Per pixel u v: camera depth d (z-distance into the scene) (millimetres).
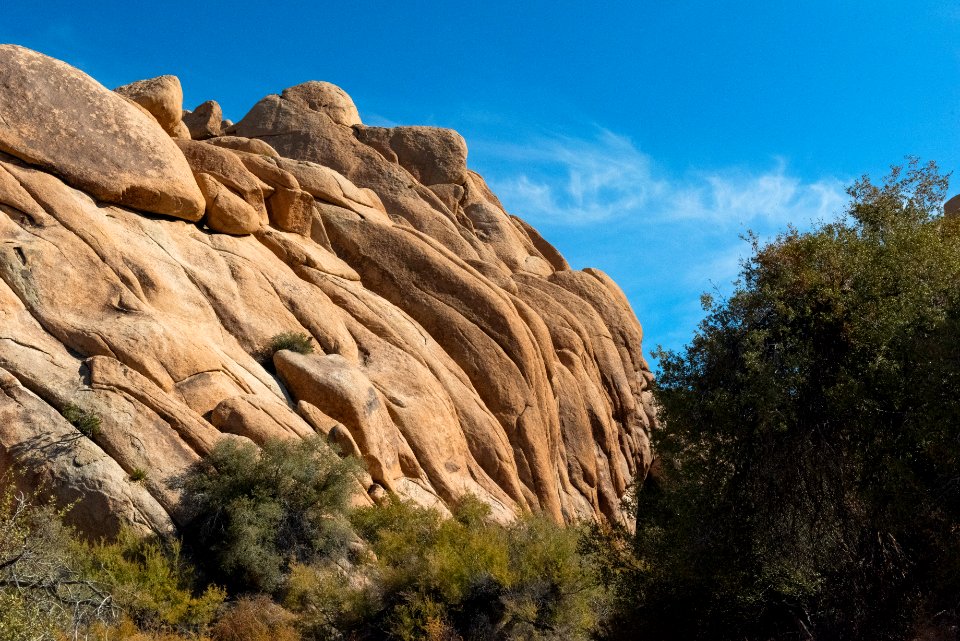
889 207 17641
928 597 14625
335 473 19203
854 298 16281
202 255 24500
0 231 20297
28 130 22625
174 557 16797
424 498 23266
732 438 16500
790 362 15984
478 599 16484
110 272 20984
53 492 16844
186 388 19812
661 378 17594
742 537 16141
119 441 17828
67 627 12484
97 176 23203
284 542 18109
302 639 15633
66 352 18938
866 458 15438
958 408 14008
